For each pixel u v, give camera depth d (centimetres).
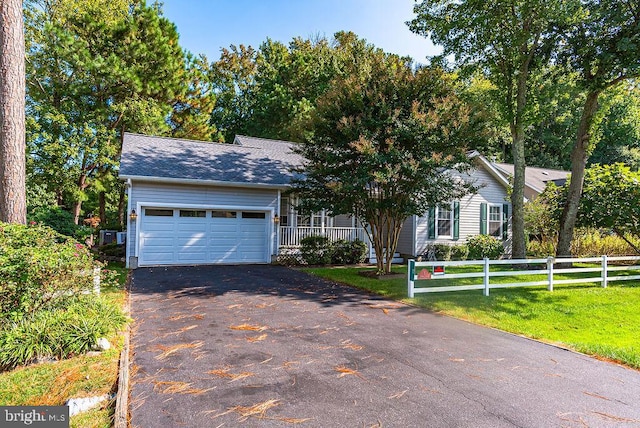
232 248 1337
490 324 625
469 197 1670
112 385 365
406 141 948
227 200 1316
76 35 1628
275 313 651
